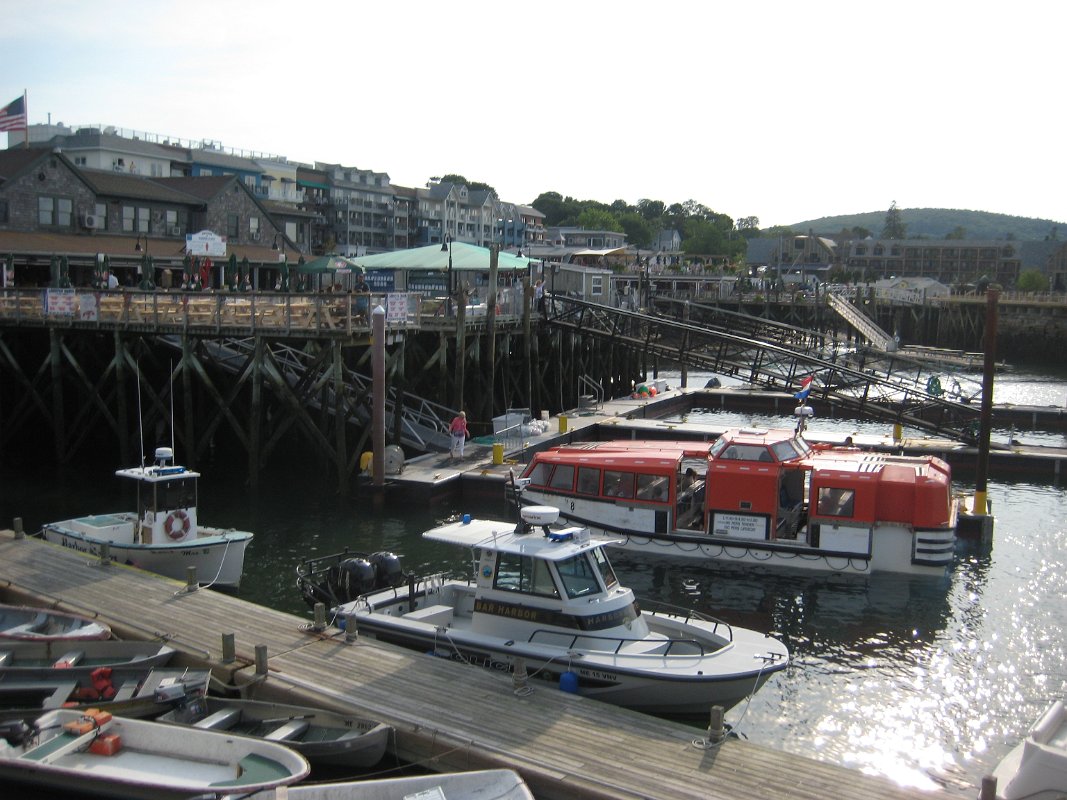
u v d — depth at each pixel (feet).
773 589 70.38
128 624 52.80
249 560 74.95
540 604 50.19
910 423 116.16
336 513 88.58
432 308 124.77
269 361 96.12
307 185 296.30
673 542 76.23
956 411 116.26
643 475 77.30
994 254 491.72
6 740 40.42
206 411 119.03
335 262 153.28
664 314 212.23
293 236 211.00
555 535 52.16
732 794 36.29
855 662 57.26
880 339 235.61
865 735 47.78
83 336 113.70
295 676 46.24
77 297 101.76
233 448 116.78
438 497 91.66
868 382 124.98
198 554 65.82
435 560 74.74
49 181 143.54
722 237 551.59
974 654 58.44
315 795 35.73
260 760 38.86
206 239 123.95
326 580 61.16
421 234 339.98
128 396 115.03
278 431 96.84
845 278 419.95
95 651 49.47
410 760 41.04
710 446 82.99
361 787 36.14
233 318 96.89
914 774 44.01
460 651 50.88
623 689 46.78
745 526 74.54
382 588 59.77
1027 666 56.59
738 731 47.88
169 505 66.44
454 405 122.52
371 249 320.09
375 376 89.61
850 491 72.13
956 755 45.88
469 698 44.11
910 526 71.56
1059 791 34.86
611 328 158.20
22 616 53.72
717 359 136.05
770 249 490.08
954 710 50.70
